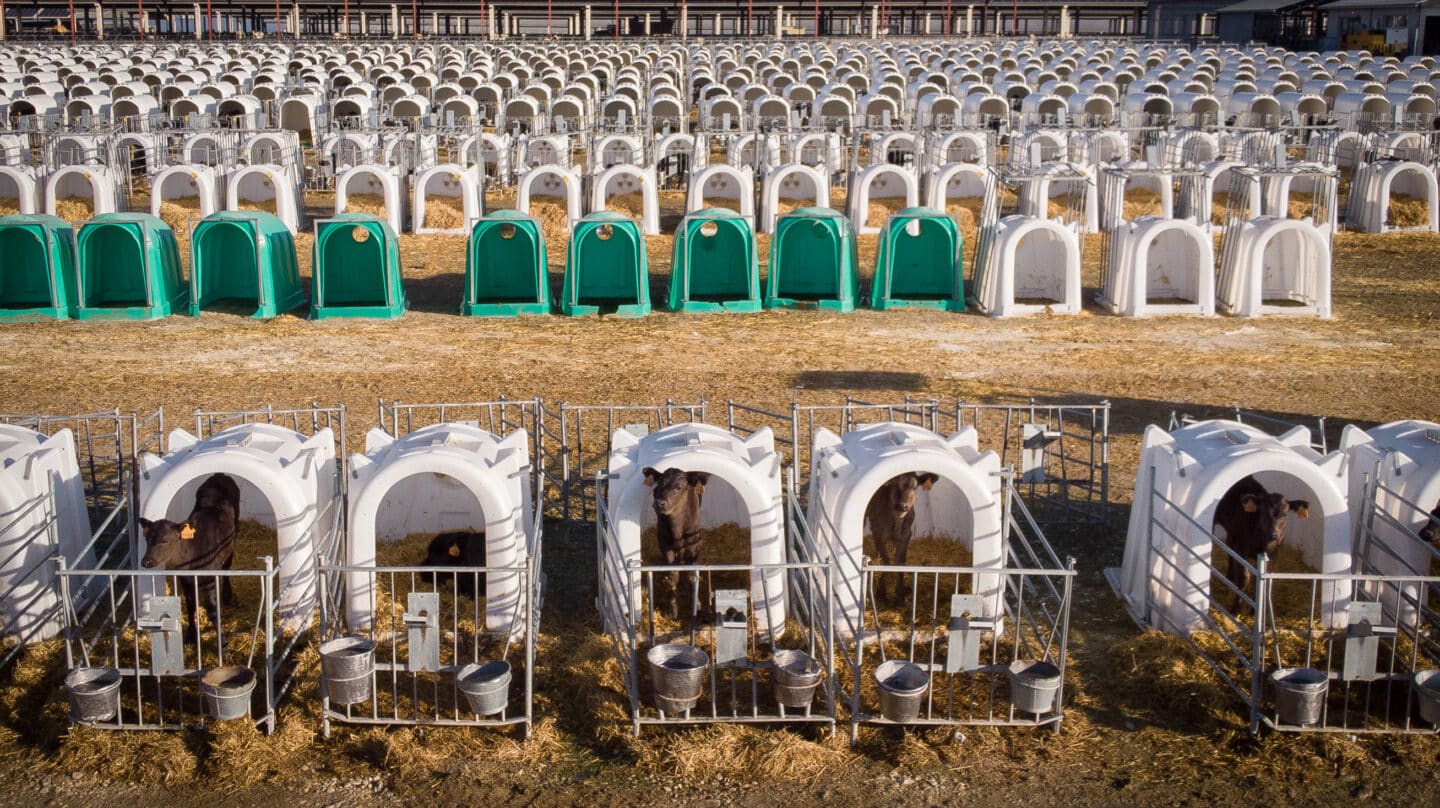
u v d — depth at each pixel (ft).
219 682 29.04
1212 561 36.86
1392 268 79.82
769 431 35.27
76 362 58.95
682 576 34.99
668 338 63.87
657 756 28.58
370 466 32.73
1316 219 90.94
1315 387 56.13
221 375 57.06
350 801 27.45
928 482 32.35
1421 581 29.19
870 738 29.55
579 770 28.50
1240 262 68.49
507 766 28.58
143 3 295.28
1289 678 29.17
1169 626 33.50
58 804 27.27
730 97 132.67
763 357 60.39
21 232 67.87
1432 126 115.65
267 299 67.51
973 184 100.78
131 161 104.73
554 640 33.37
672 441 34.27
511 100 133.28
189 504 37.27
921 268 73.10
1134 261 67.82
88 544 31.37
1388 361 60.03
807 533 32.96
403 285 74.90
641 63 196.24
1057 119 121.49
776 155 99.71
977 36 290.76
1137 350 62.03
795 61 181.98
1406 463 33.40
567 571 37.88
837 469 32.99
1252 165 83.56
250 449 33.12
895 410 51.72
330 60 192.24
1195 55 203.51
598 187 90.12
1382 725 29.60
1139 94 135.33
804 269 72.64
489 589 32.63
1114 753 29.19
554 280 76.23
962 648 28.96
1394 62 177.47
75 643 32.55
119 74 163.94
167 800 27.45
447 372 57.77
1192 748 29.27
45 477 33.12
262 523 38.75
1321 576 28.84
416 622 28.94
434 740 29.14
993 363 59.72
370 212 91.81
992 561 32.45
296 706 30.01
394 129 112.27
